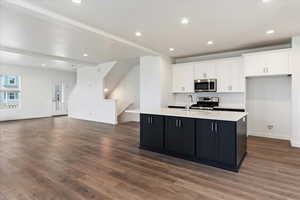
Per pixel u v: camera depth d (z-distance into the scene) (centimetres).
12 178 246
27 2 255
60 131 559
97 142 436
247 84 508
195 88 556
